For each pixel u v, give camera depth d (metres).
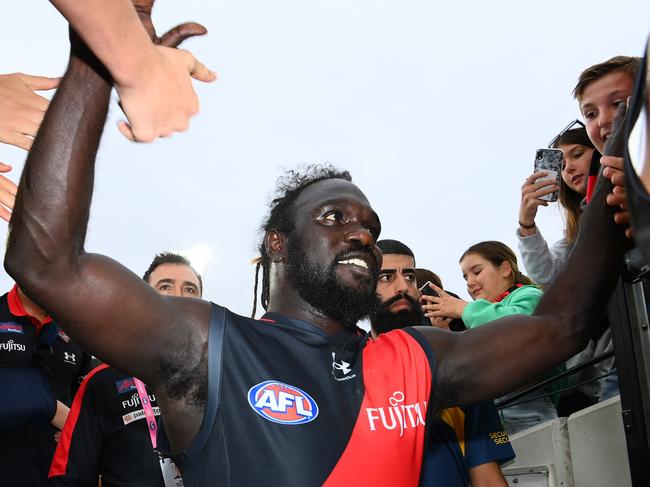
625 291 1.99
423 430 1.50
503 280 2.92
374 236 1.72
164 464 2.30
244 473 1.32
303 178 1.86
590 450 2.35
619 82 2.39
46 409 2.57
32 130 1.28
